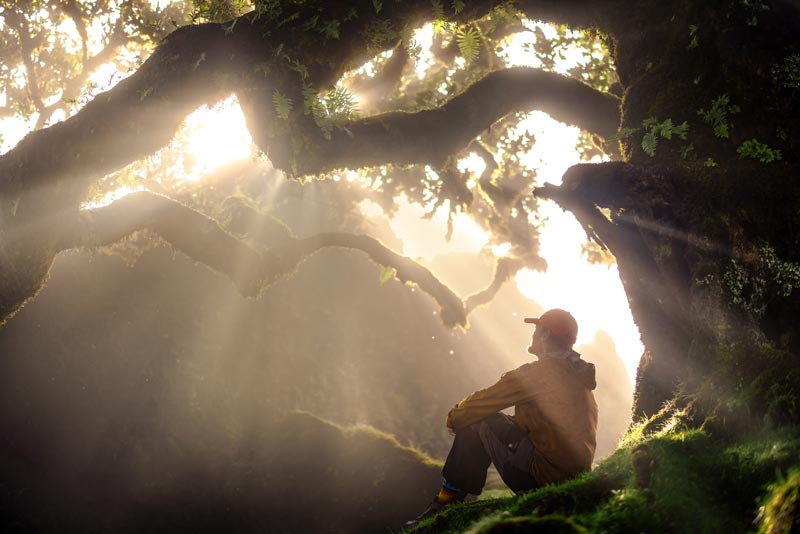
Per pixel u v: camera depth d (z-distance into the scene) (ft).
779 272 15.97
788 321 15.55
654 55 20.42
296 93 22.27
